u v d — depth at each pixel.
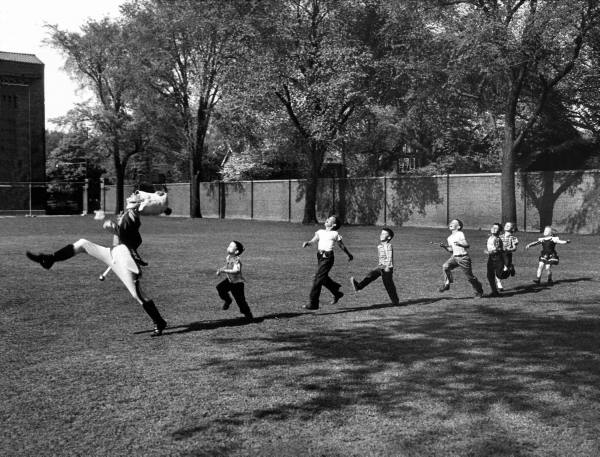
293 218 53.12
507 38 29.64
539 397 5.94
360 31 41.69
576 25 29.59
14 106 72.88
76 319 10.07
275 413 5.51
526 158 43.91
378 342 8.38
